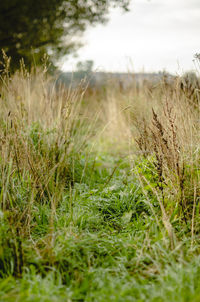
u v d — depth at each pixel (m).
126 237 2.70
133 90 6.05
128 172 3.96
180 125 3.16
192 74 3.83
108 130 6.09
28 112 3.81
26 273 2.22
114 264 2.35
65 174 3.52
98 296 1.93
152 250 2.41
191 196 2.82
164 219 2.57
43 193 3.10
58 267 2.23
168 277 2.04
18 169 3.05
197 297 1.75
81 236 2.52
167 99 3.28
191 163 2.92
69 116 3.71
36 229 2.74
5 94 3.76
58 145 3.58
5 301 1.85
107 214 3.09
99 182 3.92
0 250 2.20
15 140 3.12
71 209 2.88
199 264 2.15
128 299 1.87
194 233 2.59
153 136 3.05
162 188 2.85
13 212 2.55
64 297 1.89
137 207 3.16
